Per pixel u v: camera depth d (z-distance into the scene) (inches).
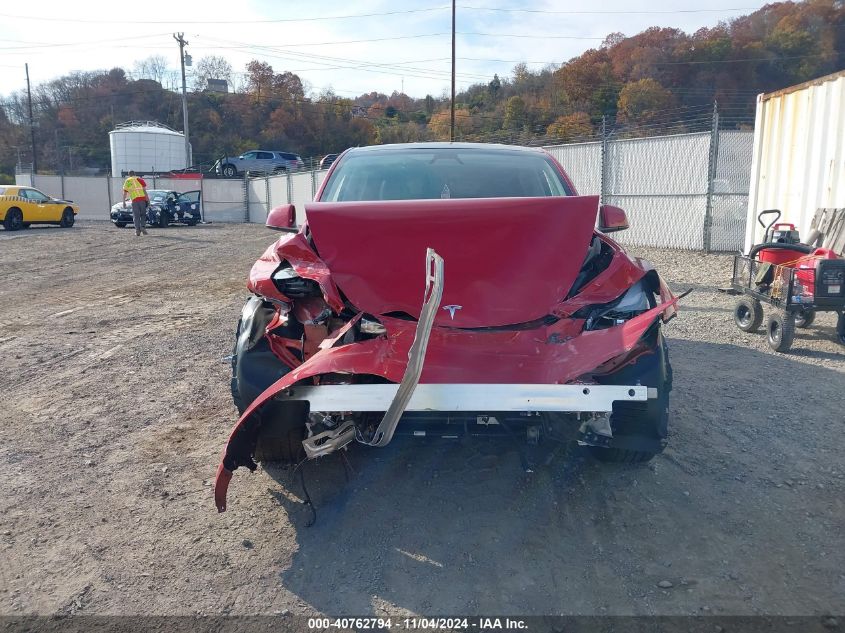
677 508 131.3
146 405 196.4
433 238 122.0
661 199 607.8
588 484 140.6
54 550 120.4
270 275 128.0
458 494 137.3
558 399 105.2
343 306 119.0
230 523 128.9
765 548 117.6
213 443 167.8
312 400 108.0
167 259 592.4
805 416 179.5
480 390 105.2
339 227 124.0
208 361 243.8
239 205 1428.4
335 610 103.1
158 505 136.3
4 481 147.5
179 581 111.0
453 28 1289.4
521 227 122.6
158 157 2079.2
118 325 309.6
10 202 925.2
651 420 123.3
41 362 243.9
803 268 240.2
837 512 129.6
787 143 402.0
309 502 128.9
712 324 294.7
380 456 154.2
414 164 168.6
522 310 119.2
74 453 162.4
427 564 114.3
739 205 546.9
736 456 154.6
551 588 107.1
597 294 123.5
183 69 1959.9
